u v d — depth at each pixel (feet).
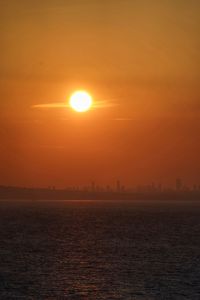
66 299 428.15
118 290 460.55
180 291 454.81
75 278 517.55
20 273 546.26
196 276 526.98
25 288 470.39
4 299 427.74
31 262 625.41
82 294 445.78
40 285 483.51
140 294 444.14
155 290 460.14
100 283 492.95
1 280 507.30
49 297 435.12
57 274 539.70
